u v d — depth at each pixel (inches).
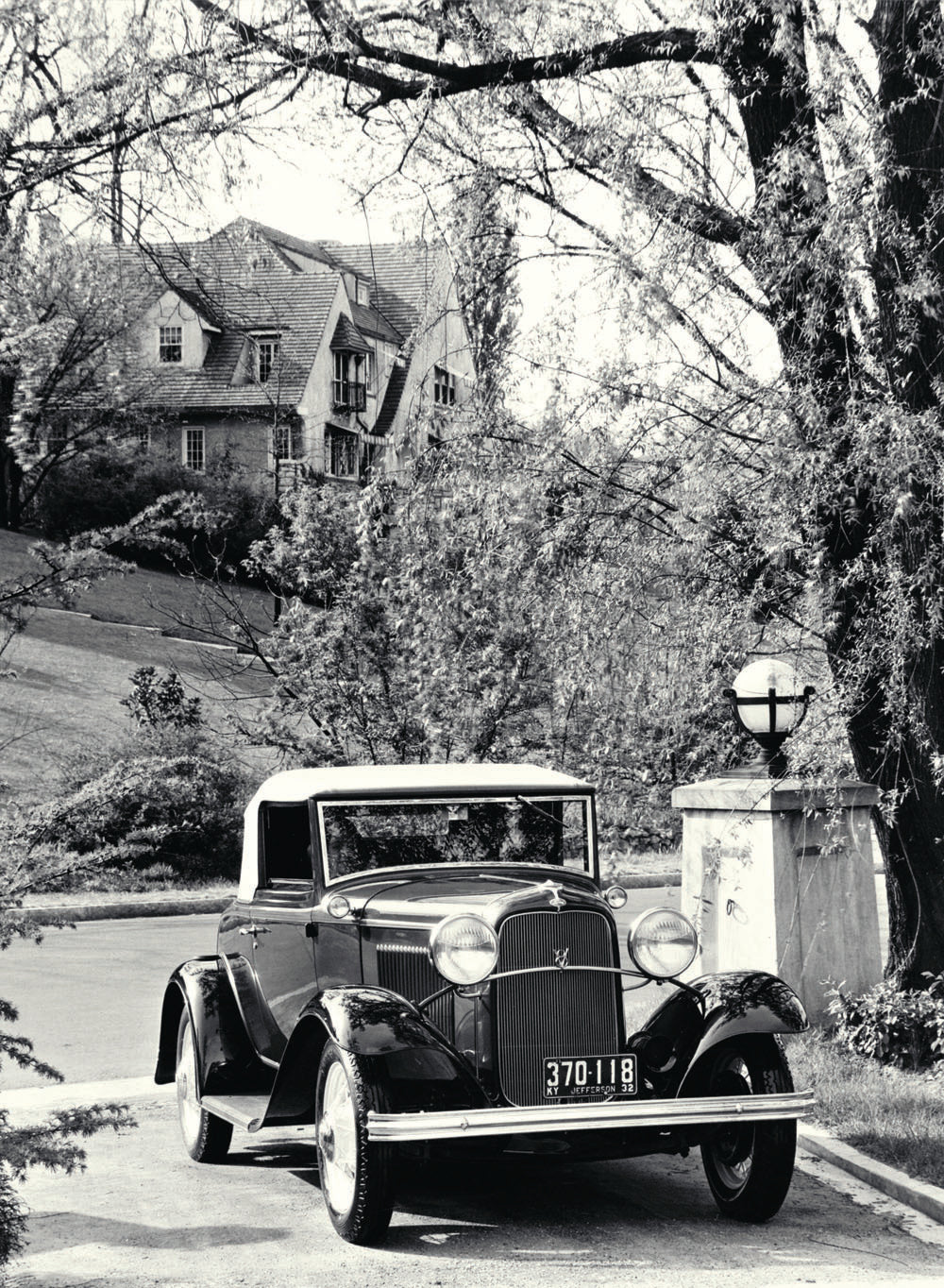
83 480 1775.3
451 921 256.2
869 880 437.7
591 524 393.4
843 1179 299.6
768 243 361.1
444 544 432.5
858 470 351.9
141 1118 377.7
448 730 624.4
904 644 352.5
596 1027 268.7
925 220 384.2
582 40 394.9
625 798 493.7
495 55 398.6
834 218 344.8
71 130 379.6
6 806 240.7
